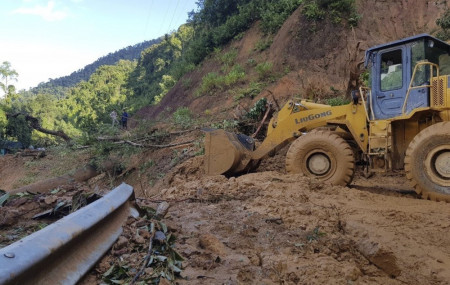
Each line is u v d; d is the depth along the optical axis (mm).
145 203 7066
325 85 19375
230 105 22547
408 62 8562
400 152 8758
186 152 14938
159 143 17344
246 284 3742
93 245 3762
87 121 30375
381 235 5508
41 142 32812
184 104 28766
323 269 4199
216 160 10742
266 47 27172
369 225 5930
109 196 4734
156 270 3689
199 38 37938
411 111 8375
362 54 20938
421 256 4863
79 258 3426
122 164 17156
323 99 16703
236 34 32062
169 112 30203
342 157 9000
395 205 7090
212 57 32750
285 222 5879
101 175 17938
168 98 33625
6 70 59062
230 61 28547
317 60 22578
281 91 21078
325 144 9148
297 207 6445
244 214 6242
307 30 24109
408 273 4453
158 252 4035
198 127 17078
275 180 8641
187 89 31656
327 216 6164
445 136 7562
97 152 17484
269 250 4746
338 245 4898
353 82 14305
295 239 5152
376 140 8891
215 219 5977
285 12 27922
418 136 7914
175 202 7375
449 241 5340
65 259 3227
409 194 8750
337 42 22828
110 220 4406
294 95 19719
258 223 5770
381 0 24344
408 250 5023
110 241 4074
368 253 4617
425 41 8422
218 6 38906
